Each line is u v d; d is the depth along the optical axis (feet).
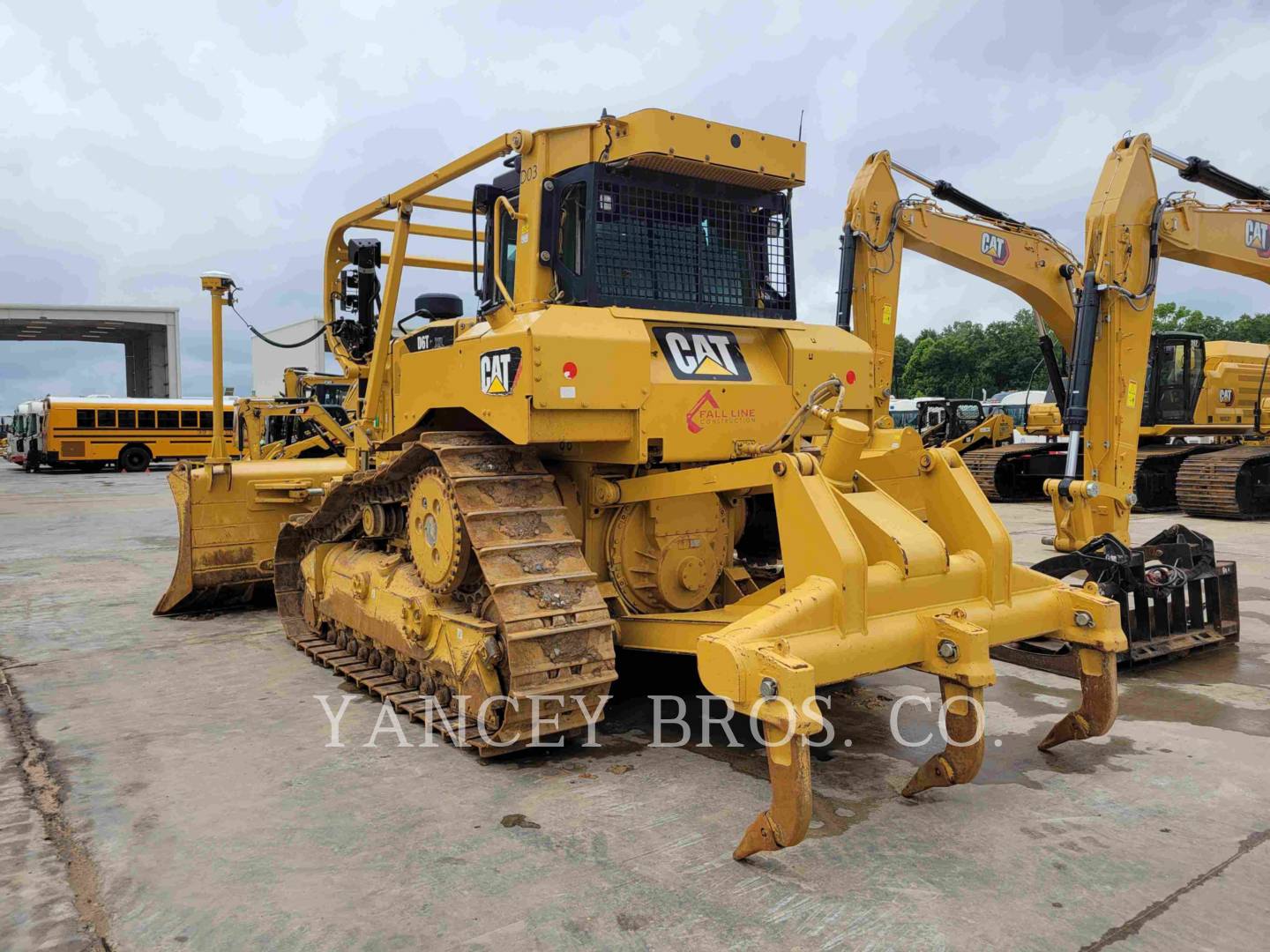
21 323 167.02
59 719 17.39
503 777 14.16
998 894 10.50
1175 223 28.25
